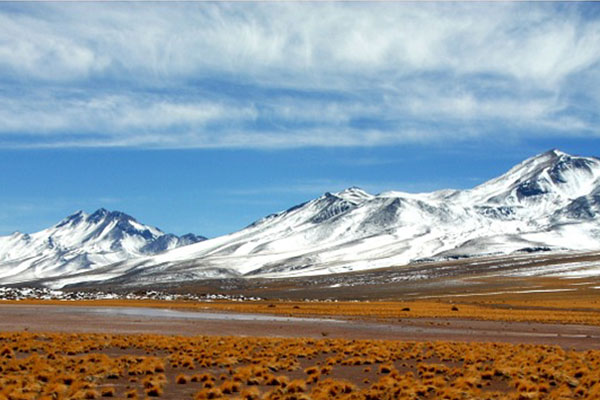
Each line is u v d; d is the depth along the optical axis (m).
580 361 36.50
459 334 62.03
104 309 104.94
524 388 27.41
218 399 23.84
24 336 45.75
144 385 26.88
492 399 25.20
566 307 125.62
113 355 37.44
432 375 31.06
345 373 32.84
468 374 31.02
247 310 108.81
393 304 141.25
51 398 22.70
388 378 28.92
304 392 26.36
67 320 71.62
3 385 24.78
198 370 32.44
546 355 39.72
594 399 24.64
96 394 23.94
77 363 32.31
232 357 36.06
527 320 85.19
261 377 29.44
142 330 59.38
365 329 66.94
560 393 26.16
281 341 47.78
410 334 61.53
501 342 53.72
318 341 48.66
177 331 59.16
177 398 24.81
